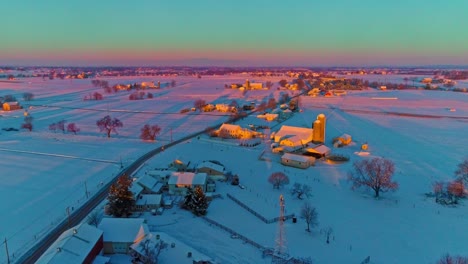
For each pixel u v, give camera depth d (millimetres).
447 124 174625
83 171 99562
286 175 98625
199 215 73375
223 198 83250
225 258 57625
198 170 96000
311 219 68125
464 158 113938
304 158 107562
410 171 102125
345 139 134250
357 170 93312
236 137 146000
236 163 110875
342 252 60219
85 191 85000
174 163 99750
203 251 59531
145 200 77125
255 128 162750
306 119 191250
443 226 69938
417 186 91188
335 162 112688
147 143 134750
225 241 63344
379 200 82812
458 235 66188
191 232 66500
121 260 57188
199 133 155000
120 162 108250
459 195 83125
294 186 86875
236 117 189750
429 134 151625
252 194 85688
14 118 188125
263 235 65688
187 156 116625
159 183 88562
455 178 95500
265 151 125438
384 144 134750
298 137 129750
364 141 139875
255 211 75250
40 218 71062
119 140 139125
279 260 56469
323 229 68500
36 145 128750
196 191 75125
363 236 65938
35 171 98688
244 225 69625
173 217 73000
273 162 112062
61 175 95938
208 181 92938
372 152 122875
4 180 91125
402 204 80562
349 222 71625
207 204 75688
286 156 110000
